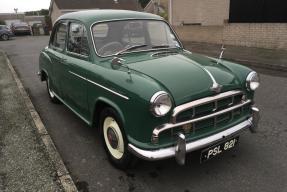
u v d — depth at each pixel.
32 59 13.25
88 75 3.85
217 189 3.26
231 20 13.28
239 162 3.76
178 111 2.96
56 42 5.37
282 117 5.08
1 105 5.96
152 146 3.00
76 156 4.03
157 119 2.95
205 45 13.86
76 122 5.19
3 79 8.38
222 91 3.32
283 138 4.34
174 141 3.05
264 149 4.05
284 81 7.36
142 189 3.30
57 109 5.87
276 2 11.31
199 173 3.56
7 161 3.78
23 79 8.78
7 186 3.28
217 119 3.33
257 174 3.50
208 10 16.34
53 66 5.31
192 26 15.53
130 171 3.63
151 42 4.40
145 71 3.35
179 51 4.36
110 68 3.61
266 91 6.56
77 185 3.40
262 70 8.78
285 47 11.30
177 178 3.48
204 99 3.13
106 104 3.59
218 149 3.37
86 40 4.09
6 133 4.60
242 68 3.78
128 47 4.11
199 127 3.20
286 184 3.30
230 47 12.73
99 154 4.06
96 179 3.50
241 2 12.62
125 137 3.30
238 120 3.56
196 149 3.11
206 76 3.34
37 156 3.88
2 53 15.37
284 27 11.16
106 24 4.16
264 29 11.86
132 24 4.32
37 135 4.50
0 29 27.16
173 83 3.12
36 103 6.30
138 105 2.99
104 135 3.79
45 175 3.46
